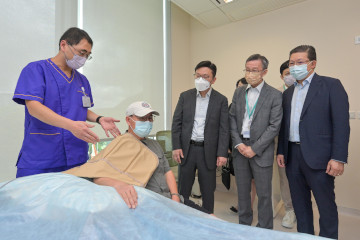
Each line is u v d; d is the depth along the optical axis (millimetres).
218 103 1757
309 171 1436
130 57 2672
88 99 1274
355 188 2369
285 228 2086
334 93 1366
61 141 1123
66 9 1962
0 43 1543
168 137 2475
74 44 1075
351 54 2404
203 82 1666
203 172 1731
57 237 612
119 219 716
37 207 727
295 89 1584
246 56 3203
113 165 1080
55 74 1136
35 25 1719
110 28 2420
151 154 1264
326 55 2559
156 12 3027
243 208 1757
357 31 2369
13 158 1583
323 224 1412
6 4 1569
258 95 1717
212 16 3127
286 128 1591
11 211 717
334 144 1324
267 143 1585
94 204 719
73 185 820
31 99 1010
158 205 833
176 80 3527
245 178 1754
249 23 3170
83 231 631
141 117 1247
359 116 2346
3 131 1543
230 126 1869
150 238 662
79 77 1308
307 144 1423
